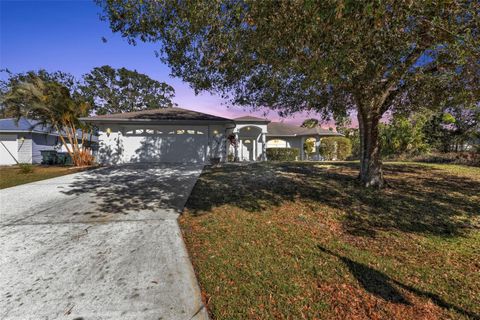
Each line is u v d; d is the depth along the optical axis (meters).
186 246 3.92
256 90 6.58
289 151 19.39
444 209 5.45
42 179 10.02
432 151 13.39
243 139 20.33
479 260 3.48
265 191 7.13
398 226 4.69
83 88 32.94
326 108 7.12
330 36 2.91
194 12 3.70
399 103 6.68
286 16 3.08
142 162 14.82
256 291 2.79
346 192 6.76
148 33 4.68
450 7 2.76
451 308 2.53
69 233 4.45
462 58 3.03
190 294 2.75
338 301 2.63
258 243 4.00
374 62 3.15
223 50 4.22
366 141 7.30
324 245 3.95
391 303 2.60
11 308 2.52
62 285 2.91
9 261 3.46
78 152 14.62
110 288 2.86
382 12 2.45
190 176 9.98
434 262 3.44
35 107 13.06
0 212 5.71
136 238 4.23
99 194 7.36
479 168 9.81
